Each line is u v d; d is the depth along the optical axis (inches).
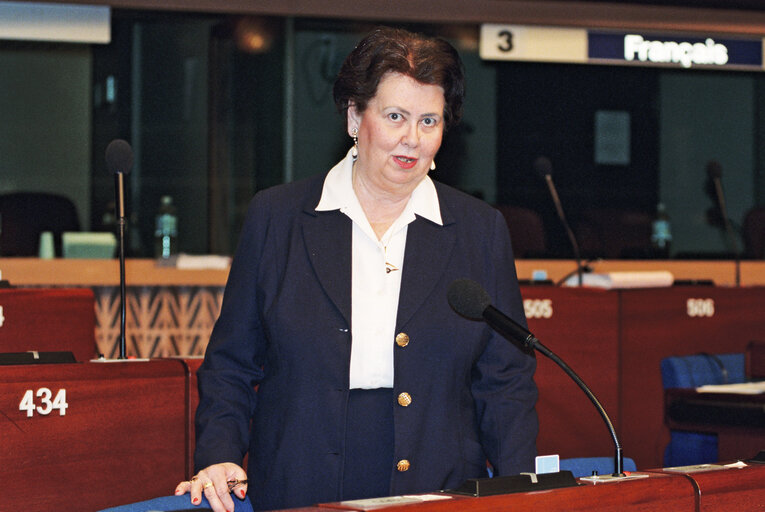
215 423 124.6
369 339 124.5
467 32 551.5
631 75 570.9
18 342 215.3
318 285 125.7
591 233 543.5
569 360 296.7
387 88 120.1
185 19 528.4
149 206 530.3
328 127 546.9
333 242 127.8
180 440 175.8
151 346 400.5
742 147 580.4
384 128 120.9
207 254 532.7
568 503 95.8
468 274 130.3
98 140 533.0
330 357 123.0
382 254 127.6
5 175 524.4
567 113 565.0
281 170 540.1
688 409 228.8
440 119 123.1
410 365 123.6
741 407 221.0
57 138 530.0
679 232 573.0
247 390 129.5
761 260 494.3
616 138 569.9
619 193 569.9
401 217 129.6
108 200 531.8
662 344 311.4
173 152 535.2
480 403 131.2
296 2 471.2
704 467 112.8
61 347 221.0
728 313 324.2
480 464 128.2
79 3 445.1
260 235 129.3
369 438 122.6
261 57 538.3
